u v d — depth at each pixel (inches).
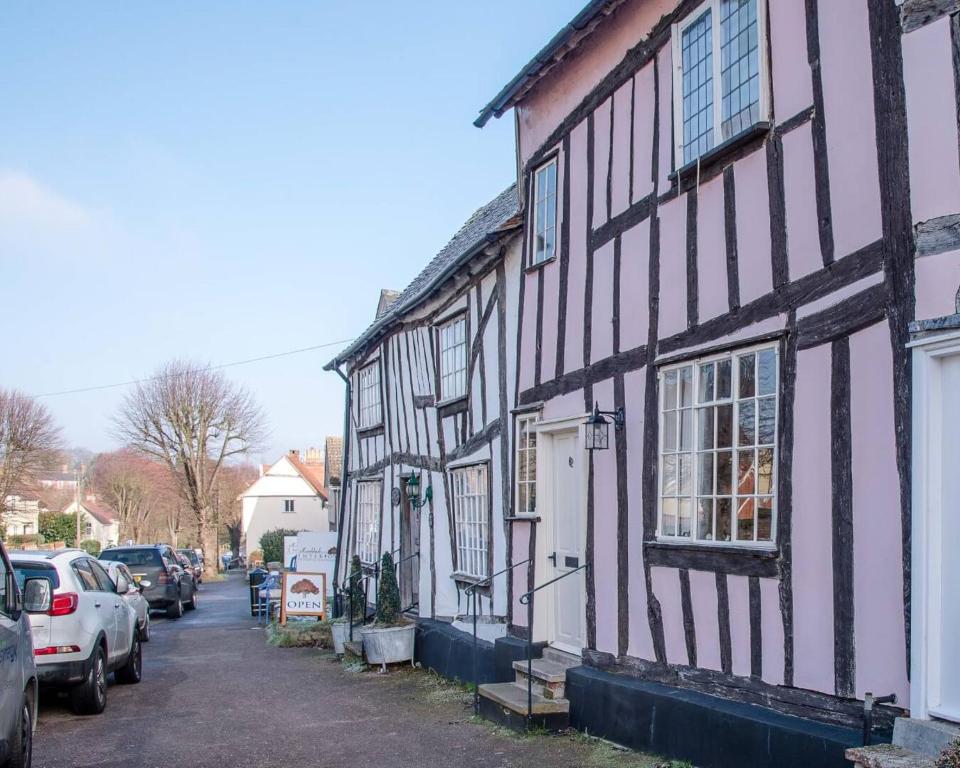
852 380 224.1
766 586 248.7
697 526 281.4
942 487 198.1
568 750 299.7
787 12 252.8
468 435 469.7
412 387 572.4
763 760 236.4
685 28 304.5
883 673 211.2
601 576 331.0
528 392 398.3
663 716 276.8
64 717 381.7
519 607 394.3
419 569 540.4
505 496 420.5
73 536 2298.2
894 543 209.9
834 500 227.5
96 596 403.9
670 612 290.2
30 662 272.1
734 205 272.2
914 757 185.5
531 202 404.8
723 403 272.4
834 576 226.2
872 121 222.2
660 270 307.3
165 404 1863.9
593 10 337.1
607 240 341.4
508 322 426.6
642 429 312.7
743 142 267.6
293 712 388.5
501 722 339.9
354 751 314.2
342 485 760.3
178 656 597.3
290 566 899.4
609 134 344.5
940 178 203.2
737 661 259.0
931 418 199.9
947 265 200.2
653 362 307.0
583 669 332.2
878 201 219.5
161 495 2364.7
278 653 600.4
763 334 254.5
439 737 329.1
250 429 1924.2
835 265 232.1
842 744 212.2
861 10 227.0
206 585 1688.0
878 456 215.6
